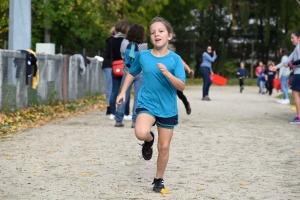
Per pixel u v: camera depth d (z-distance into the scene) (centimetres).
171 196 1314
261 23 11744
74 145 2028
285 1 10594
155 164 1706
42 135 2262
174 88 1337
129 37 2467
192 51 11569
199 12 11838
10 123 2523
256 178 1525
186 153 1906
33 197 1284
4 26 5738
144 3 7331
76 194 1320
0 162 1680
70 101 3878
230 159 1805
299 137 2339
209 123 2842
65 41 6825
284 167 1684
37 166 1631
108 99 3166
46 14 5891
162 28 1317
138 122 1313
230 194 1343
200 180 1491
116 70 2809
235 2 11519
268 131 2534
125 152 1906
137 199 1280
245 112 3562
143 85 1348
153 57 1330
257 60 11988
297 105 2886
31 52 2981
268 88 6500
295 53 2848
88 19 6225
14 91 2834
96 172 1571
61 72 3659
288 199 1305
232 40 11994
